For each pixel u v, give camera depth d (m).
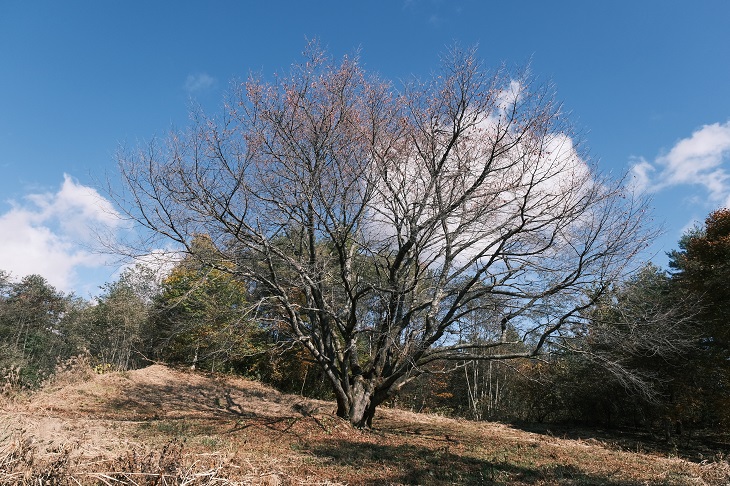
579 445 16.14
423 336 14.93
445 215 14.34
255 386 24.44
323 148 13.56
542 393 28.73
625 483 8.47
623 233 12.81
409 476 8.24
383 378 15.60
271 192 13.47
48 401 16.62
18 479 4.49
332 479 7.50
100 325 30.19
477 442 14.59
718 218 22.14
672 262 32.09
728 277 19.17
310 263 14.34
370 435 13.71
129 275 25.67
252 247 13.01
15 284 48.94
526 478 8.71
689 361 20.88
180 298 13.91
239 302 16.17
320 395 28.73
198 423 13.51
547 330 13.56
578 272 12.97
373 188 14.65
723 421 20.47
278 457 9.03
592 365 19.30
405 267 15.81
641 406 23.91
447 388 37.25
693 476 9.34
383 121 14.31
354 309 14.80
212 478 5.19
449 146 14.18
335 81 13.85
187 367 24.98
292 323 14.12
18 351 35.69
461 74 14.02
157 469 5.09
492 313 14.88
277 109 13.23
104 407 16.88
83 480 4.84
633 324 13.20
